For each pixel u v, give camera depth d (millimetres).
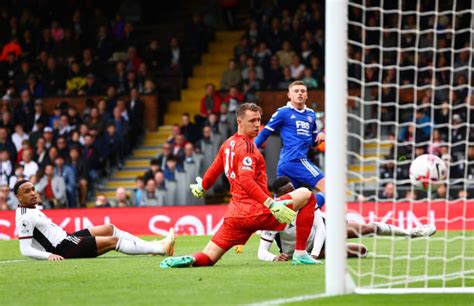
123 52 65938
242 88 60781
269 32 62688
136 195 52156
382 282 21016
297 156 29781
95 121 59094
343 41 18922
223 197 56500
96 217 47875
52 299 18844
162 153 56219
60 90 64562
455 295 18688
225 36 70500
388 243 33156
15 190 28422
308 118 29906
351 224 26688
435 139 50250
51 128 59375
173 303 17844
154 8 74250
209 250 24438
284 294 18844
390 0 58281
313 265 24391
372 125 53406
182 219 47094
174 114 65312
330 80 18906
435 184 28266
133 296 18953
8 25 68750
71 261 27422
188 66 67250
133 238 29250
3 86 65375
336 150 18844
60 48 66625
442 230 42625
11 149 57125
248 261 26391
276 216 23000
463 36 55781
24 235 28219
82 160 55625
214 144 55781
